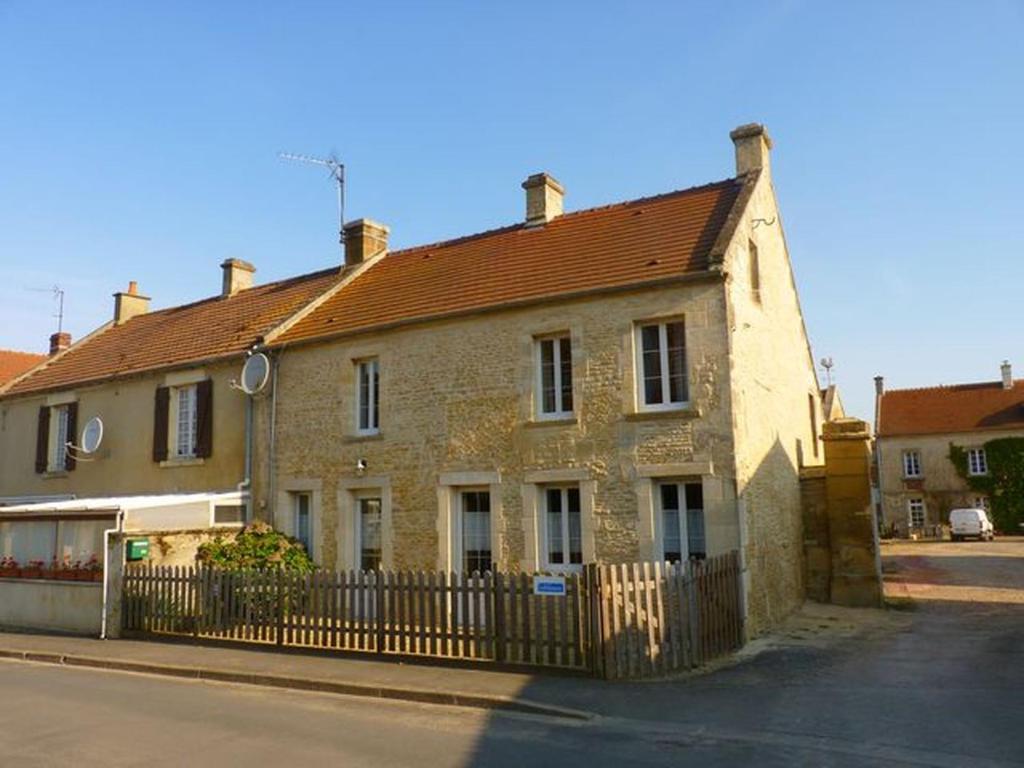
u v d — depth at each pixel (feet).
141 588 46.37
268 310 67.72
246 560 50.88
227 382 61.67
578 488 46.03
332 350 55.98
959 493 161.27
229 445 60.54
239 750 23.62
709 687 30.63
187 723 27.07
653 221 52.34
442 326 51.19
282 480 56.80
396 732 25.66
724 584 38.24
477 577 35.63
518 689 30.45
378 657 37.04
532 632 34.04
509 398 47.96
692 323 43.06
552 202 60.39
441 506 49.49
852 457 53.62
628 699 28.94
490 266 55.98
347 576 39.34
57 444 74.95
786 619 47.09
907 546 130.11
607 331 45.34
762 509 45.29
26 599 52.01
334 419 55.01
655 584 33.78
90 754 23.30
